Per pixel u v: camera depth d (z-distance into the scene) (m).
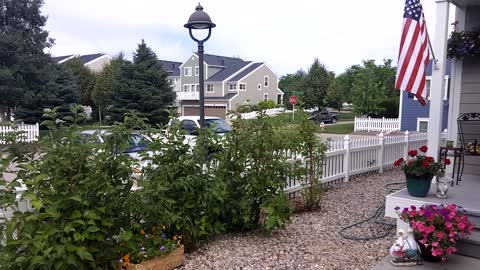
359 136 22.95
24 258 2.95
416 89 5.17
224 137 4.87
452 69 6.66
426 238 3.80
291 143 5.61
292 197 6.91
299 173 5.46
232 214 4.88
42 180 3.13
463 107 6.58
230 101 44.53
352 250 4.43
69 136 3.24
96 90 34.53
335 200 6.95
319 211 6.17
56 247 2.99
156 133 4.24
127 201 3.49
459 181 5.89
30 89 24.56
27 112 26.44
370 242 4.70
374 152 10.02
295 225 5.41
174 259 3.91
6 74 22.23
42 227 3.04
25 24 25.45
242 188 4.87
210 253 4.33
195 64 49.41
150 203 3.64
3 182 3.05
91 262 3.27
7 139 3.19
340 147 8.78
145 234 3.84
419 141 12.25
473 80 6.48
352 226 5.35
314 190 6.29
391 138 10.70
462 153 5.79
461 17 6.43
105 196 3.36
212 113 46.03
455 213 3.83
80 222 3.09
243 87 46.25
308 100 43.12
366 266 3.95
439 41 5.26
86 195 3.20
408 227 4.49
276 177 4.87
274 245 4.59
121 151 3.59
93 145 3.33
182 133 4.44
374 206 6.49
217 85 46.97
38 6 25.94
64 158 3.18
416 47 5.16
